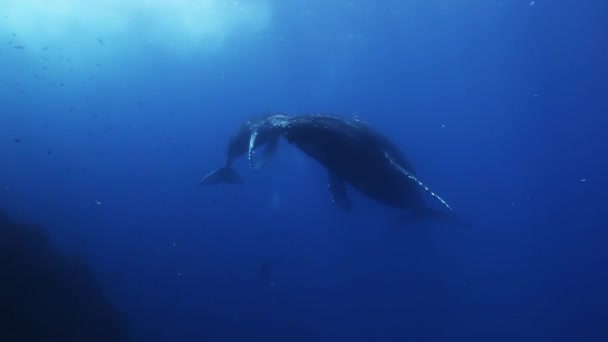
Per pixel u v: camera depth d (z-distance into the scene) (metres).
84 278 12.39
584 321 17.38
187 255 26.02
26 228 12.05
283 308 18.78
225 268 23.88
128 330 13.20
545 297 19.38
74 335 10.86
